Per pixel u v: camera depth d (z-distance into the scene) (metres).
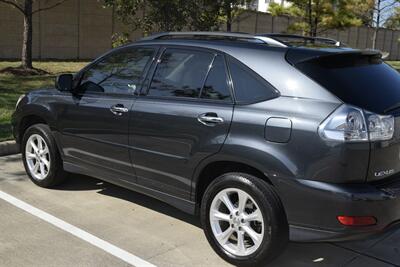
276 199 3.67
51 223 4.70
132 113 4.55
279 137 3.60
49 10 18.77
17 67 13.99
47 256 4.04
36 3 18.23
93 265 3.92
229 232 3.97
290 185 3.56
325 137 3.43
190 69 4.32
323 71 3.70
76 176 6.08
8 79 12.40
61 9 19.11
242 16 24.58
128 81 4.77
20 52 18.23
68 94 5.27
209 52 4.23
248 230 3.85
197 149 4.04
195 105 4.13
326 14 19.98
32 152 5.74
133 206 5.21
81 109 5.05
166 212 5.08
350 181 3.44
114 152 4.78
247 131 3.76
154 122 4.37
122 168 4.77
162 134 4.31
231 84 3.98
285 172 3.56
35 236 4.41
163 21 12.50
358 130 3.40
